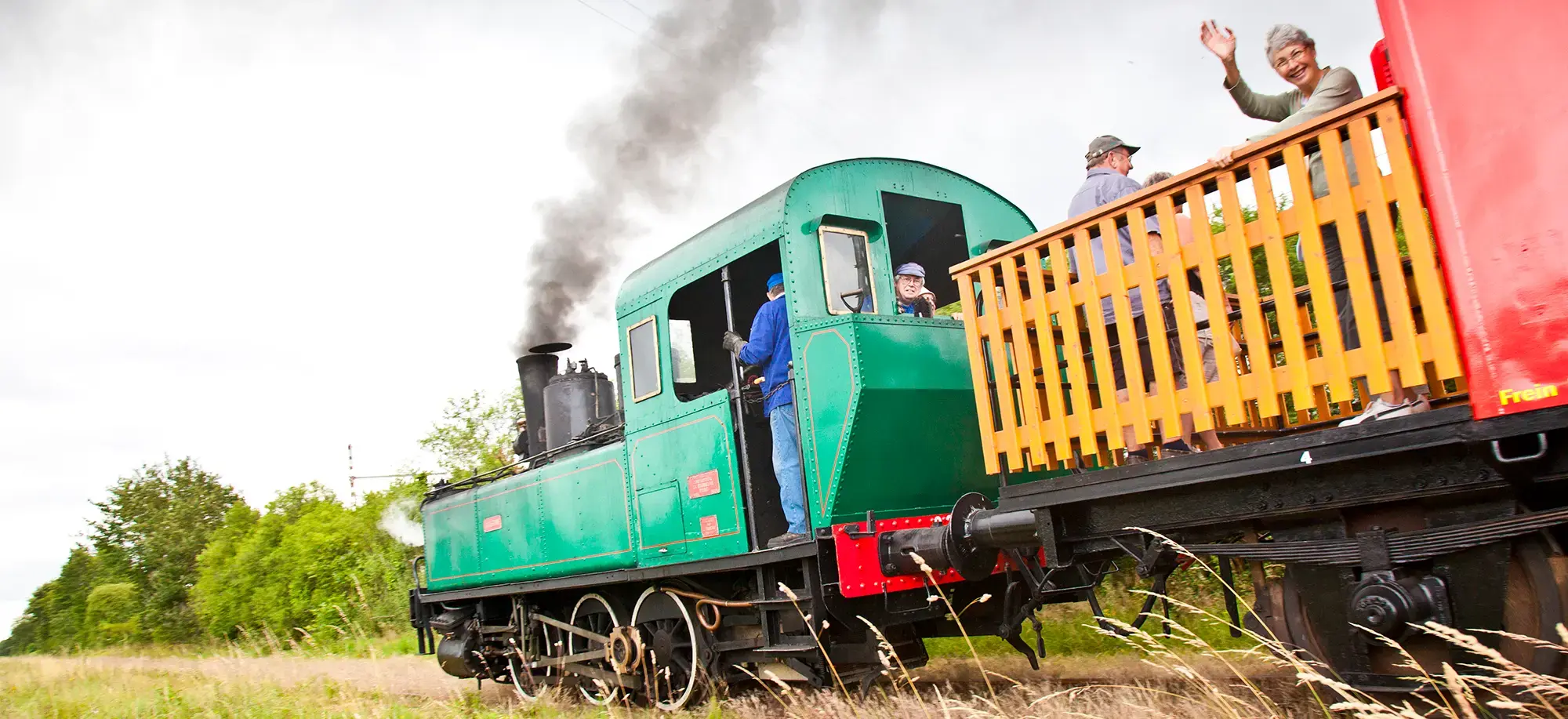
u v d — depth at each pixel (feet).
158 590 119.85
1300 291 11.85
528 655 28.99
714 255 21.44
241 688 30.45
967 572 17.40
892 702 19.10
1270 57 15.30
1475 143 10.30
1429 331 10.70
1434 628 10.43
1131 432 14.21
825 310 19.22
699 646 22.26
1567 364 9.62
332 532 74.74
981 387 15.51
